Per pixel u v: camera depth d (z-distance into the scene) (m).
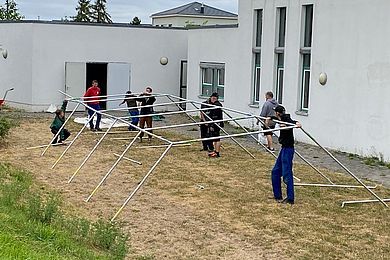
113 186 14.39
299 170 16.97
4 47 31.58
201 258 9.56
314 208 12.80
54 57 30.14
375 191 14.52
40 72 30.00
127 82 31.52
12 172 14.92
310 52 22.03
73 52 30.42
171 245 10.16
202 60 28.95
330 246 10.36
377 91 19.09
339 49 20.55
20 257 7.23
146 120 21.27
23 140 20.86
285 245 10.35
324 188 14.69
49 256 7.71
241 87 26.20
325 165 17.91
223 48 27.42
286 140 13.09
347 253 10.03
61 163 17.09
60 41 30.19
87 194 13.52
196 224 11.42
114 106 31.28
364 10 19.52
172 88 32.41
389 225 11.70
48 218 10.02
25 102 30.41
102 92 31.78
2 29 31.66
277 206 12.88
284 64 23.33
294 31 22.78
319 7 21.39
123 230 10.84
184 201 13.13
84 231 9.55
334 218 12.09
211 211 12.36
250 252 9.94
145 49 31.70
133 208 12.45
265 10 24.47
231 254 9.80
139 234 10.70
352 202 13.20
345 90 20.34
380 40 18.97
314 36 21.62
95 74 31.75
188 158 18.39
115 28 31.02
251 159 18.38
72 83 30.39
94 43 30.73
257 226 11.40
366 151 19.52
